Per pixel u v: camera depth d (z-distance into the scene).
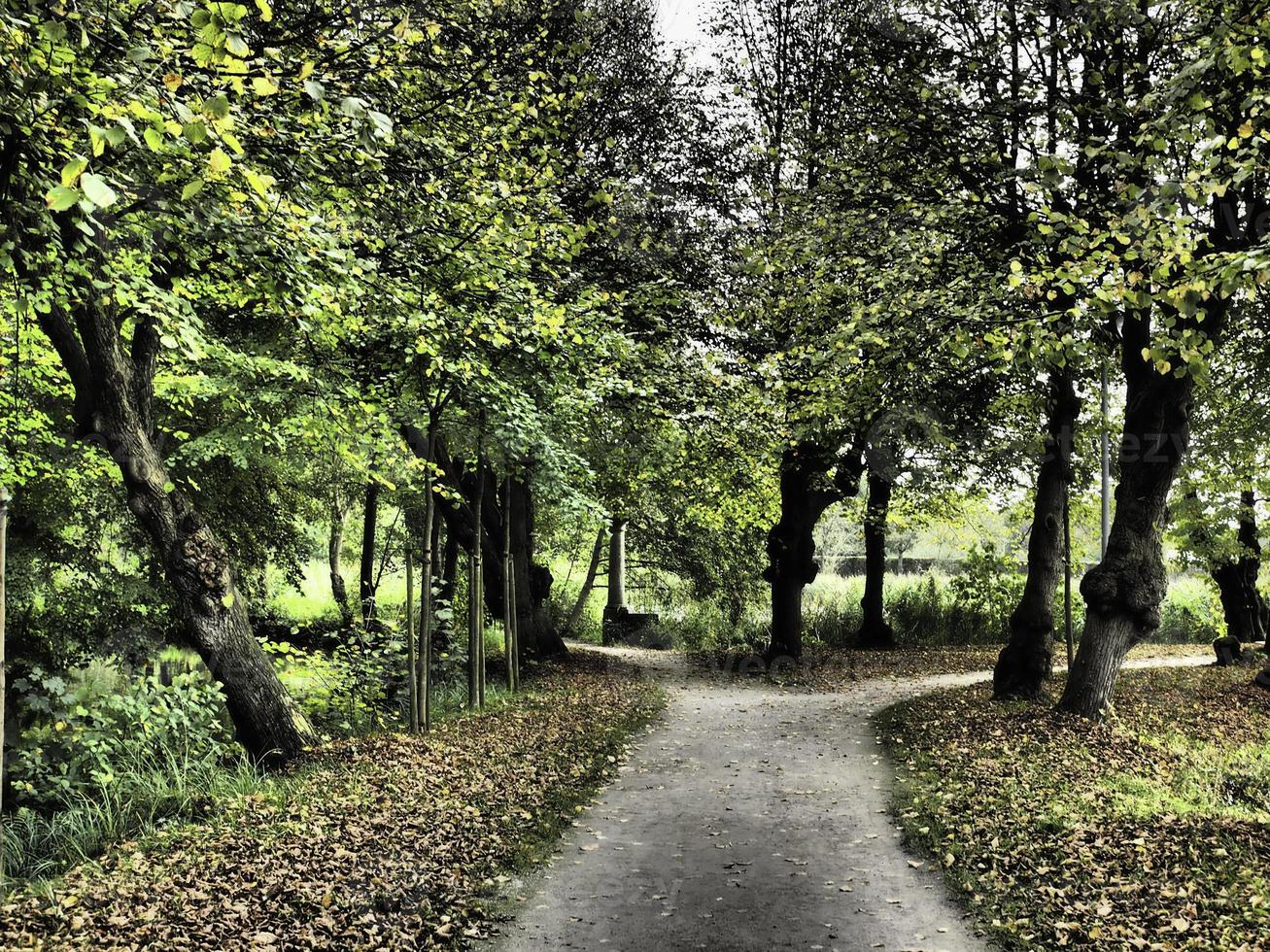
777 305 14.87
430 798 8.27
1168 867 6.38
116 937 5.09
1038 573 14.97
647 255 16.41
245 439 14.03
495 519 20.00
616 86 16.72
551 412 13.51
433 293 9.27
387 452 12.03
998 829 7.68
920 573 38.59
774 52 19.66
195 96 5.13
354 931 5.46
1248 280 7.02
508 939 5.80
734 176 18.86
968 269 12.28
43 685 8.61
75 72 5.34
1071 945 5.43
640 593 35.91
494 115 10.89
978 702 14.64
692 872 7.16
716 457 18.98
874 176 13.85
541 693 15.73
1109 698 12.44
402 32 7.63
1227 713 13.65
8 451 13.05
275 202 6.75
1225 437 18.03
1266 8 7.92
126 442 9.12
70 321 8.98
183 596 9.41
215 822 7.26
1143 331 12.15
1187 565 20.25
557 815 8.51
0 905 5.62
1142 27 11.21
